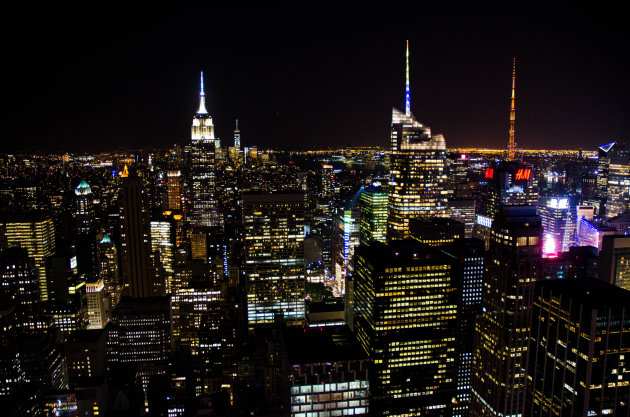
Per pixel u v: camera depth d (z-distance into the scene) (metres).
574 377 157.12
